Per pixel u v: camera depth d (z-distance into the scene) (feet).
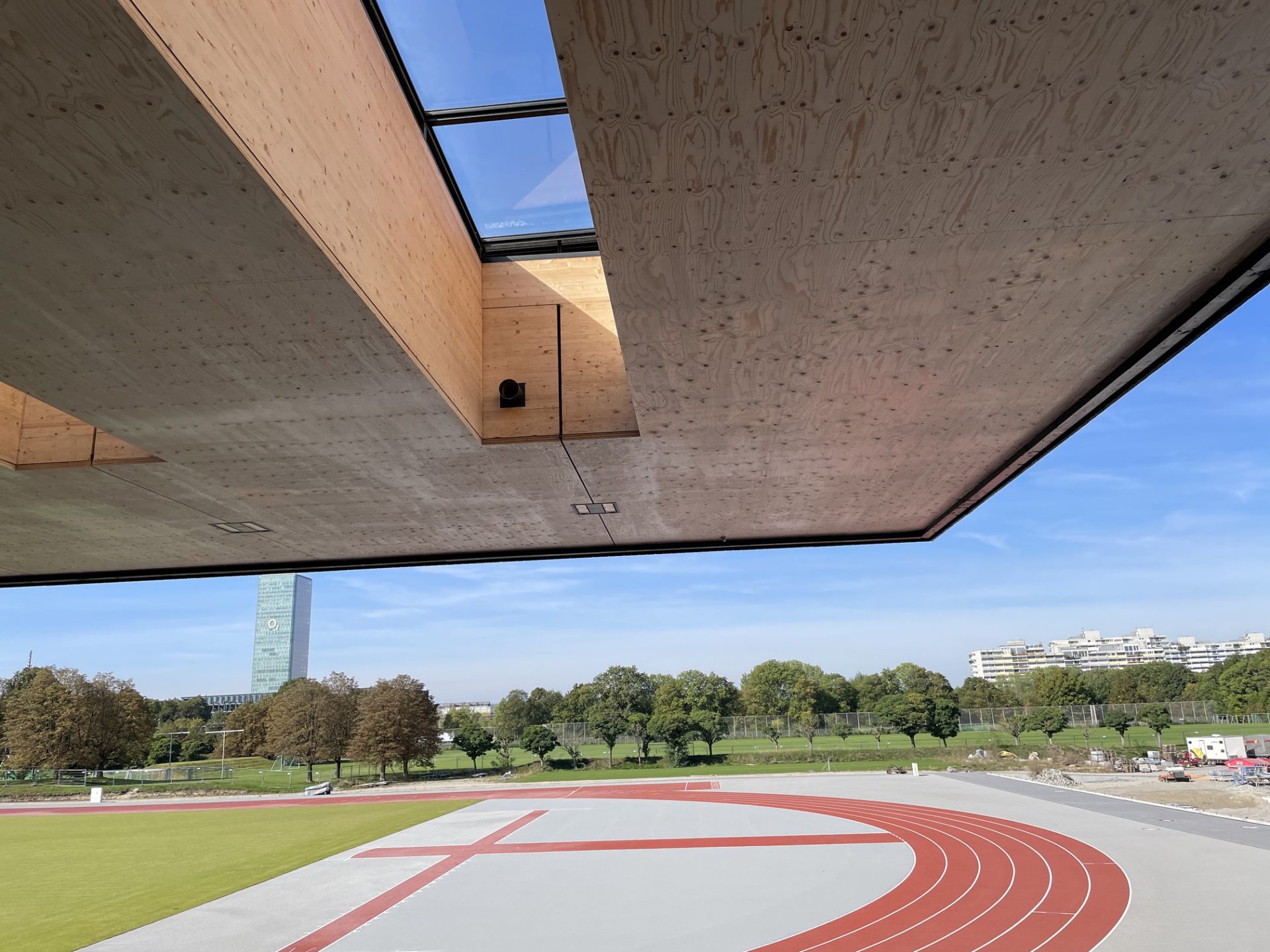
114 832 87.81
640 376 20.90
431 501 30.22
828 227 14.96
